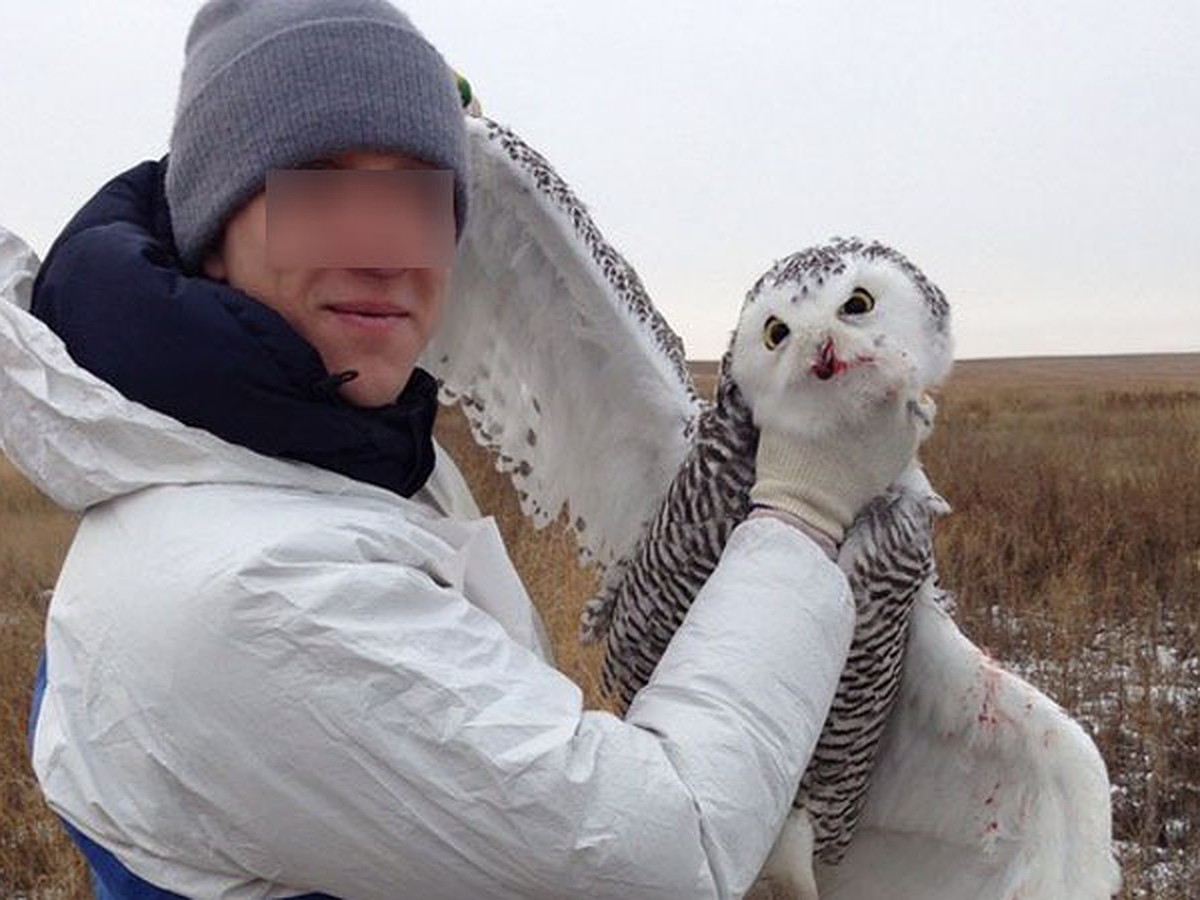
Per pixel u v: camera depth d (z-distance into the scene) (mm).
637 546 1193
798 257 966
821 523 934
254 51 762
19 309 763
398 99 766
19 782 2590
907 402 928
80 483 750
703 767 745
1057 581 3812
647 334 1159
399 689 694
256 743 691
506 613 874
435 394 893
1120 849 2576
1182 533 4395
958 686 1064
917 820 1148
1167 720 3029
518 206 1102
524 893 709
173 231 823
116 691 711
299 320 783
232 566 692
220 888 726
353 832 700
